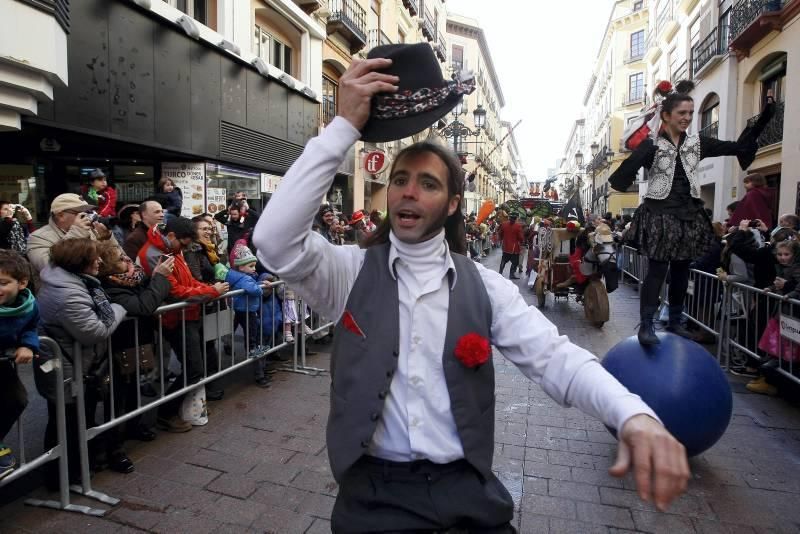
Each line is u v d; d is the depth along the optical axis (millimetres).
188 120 9453
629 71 35750
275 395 5047
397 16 23297
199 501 3180
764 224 6434
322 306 1577
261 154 12227
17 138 7426
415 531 1401
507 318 1553
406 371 1449
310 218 1391
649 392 3176
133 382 3717
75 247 3090
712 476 3570
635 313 9492
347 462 1406
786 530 2967
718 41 15898
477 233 20094
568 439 4176
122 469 3494
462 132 16906
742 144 3373
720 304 6414
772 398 5055
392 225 1537
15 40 5250
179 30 9109
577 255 8797
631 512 3141
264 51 13133
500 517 1469
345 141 1396
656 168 3332
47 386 3076
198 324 4324
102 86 7414
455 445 1441
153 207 4445
